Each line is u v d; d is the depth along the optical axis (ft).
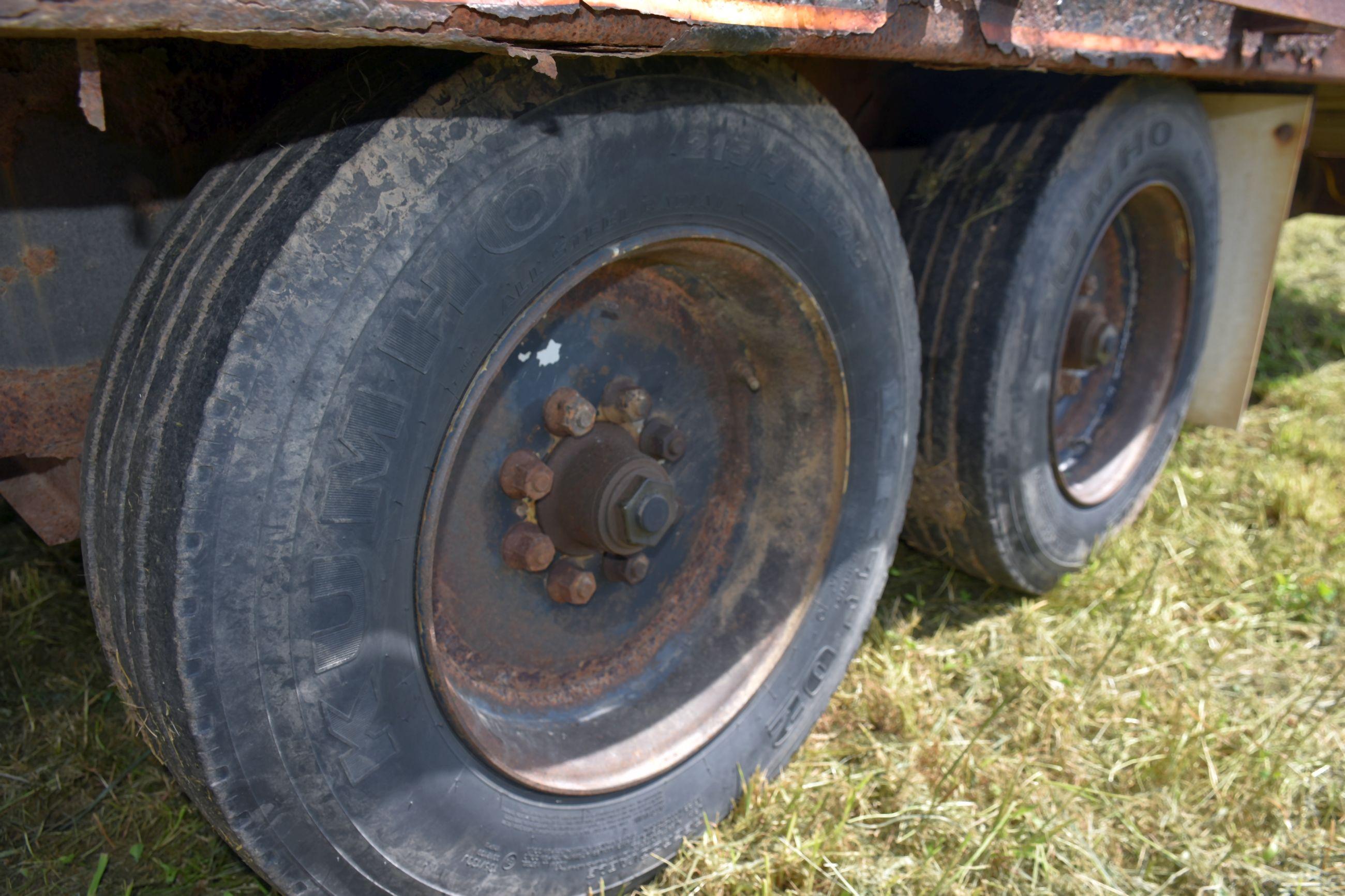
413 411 4.73
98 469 4.64
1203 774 8.19
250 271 4.25
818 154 6.30
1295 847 7.54
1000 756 8.27
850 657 8.04
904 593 10.58
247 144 4.89
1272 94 11.73
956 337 8.74
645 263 6.24
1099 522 11.08
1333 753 8.42
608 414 6.63
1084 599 10.52
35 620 8.99
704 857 6.87
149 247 5.37
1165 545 11.44
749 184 5.91
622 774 6.43
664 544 7.38
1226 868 7.34
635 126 5.16
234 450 4.20
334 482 4.51
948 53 5.66
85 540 4.84
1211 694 9.14
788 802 7.43
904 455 7.96
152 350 4.46
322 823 4.97
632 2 4.09
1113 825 7.72
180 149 5.30
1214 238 11.46
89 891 6.39
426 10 3.63
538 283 5.08
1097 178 8.95
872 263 7.02
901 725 8.45
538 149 4.79
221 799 4.59
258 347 4.19
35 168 4.85
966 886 7.02
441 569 5.93
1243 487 12.92
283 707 4.63
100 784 7.45
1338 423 14.79
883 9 5.12
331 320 4.33
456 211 4.59
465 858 5.67
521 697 6.59
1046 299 8.80
